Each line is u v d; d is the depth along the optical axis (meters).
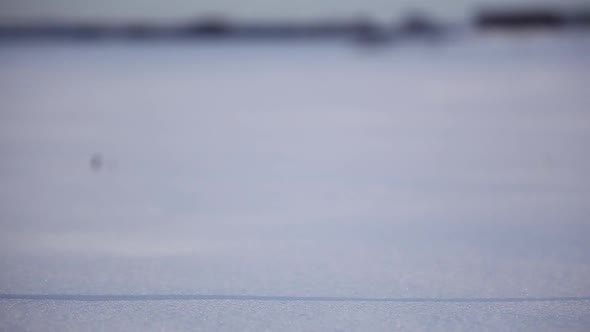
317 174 34.81
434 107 66.81
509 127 51.47
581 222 24.20
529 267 19.17
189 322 15.00
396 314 15.49
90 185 32.44
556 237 22.28
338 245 21.69
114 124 56.88
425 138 47.16
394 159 38.97
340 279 18.16
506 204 27.39
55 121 58.84
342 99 76.38
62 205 28.09
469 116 59.16
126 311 15.72
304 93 84.56
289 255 20.58
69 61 167.25
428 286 17.55
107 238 22.75
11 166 37.75
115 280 18.09
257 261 19.92
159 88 93.06
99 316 15.38
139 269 19.12
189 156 40.84
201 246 21.66
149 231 23.72
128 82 102.81
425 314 15.51
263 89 90.50
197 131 52.44
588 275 18.39
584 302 16.28
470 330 14.55
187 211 26.83
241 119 59.91
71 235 23.14
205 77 114.06
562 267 19.14
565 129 49.53
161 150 43.16
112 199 29.25
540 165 36.12
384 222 24.77
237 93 85.19
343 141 46.47
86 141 47.19
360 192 30.25
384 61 165.12
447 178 33.12
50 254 20.72
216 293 17.02
